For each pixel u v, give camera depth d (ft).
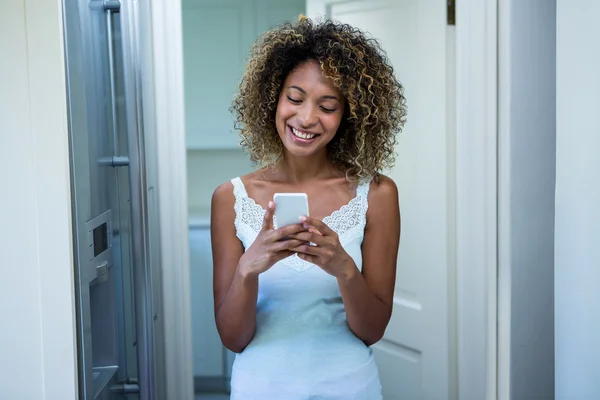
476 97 6.17
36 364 4.12
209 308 9.80
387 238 4.16
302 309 4.02
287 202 3.62
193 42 10.30
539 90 5.87
